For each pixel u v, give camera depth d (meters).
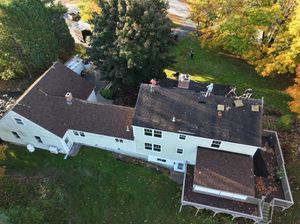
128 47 33.03
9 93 40.75
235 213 27.11
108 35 35.56
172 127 27.66
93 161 32.62
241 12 41.91
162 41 35.03
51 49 41.56
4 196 28.89
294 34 35.84
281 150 32.03
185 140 28.44
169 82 39.91
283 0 39.72
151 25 33.03
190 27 54.12
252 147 27.33
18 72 42.19
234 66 46.19
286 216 28.59
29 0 38.84
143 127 27.89
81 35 49.03
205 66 46.09
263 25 41.00
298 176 31.52
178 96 28.91
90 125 31.28
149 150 31.39
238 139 27.00
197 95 28.89
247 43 42.19
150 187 30.81
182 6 60.50
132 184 30.98
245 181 26.91
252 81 43.50
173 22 55.22
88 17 47.69
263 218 27.62
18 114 29.16
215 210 27.59
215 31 44.78
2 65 40.16
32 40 38.72
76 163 32.41
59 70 34.78
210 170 27.53
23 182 30.42
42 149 33.81
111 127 31.06
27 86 41.62
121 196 30.11
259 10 40.53
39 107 30.75
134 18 34.22
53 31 42.09
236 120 27.55
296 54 36.66
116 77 35.47
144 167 32.47
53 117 31.09
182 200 27.64
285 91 41.91
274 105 39.84
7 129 32.12
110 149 33.69
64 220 27.92
